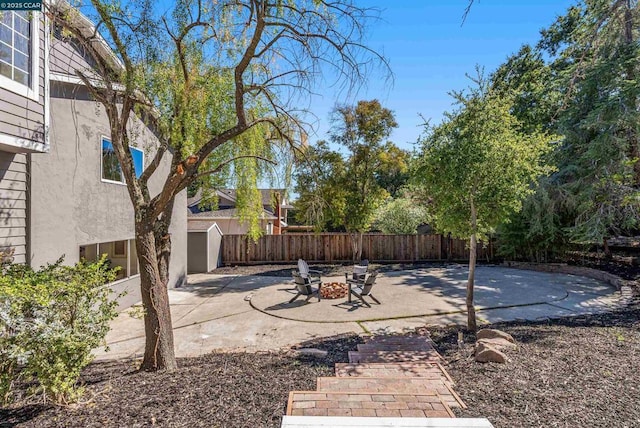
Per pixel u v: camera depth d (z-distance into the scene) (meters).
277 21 4.63
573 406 3.32
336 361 5.05
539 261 14.77
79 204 7.54
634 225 11.45
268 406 3.40
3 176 5.91
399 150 14.69
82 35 4.61
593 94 11.42
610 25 10.62
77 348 3.49
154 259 4.70
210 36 5.11
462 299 9.34
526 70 15.63
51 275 4.12
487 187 6.09
